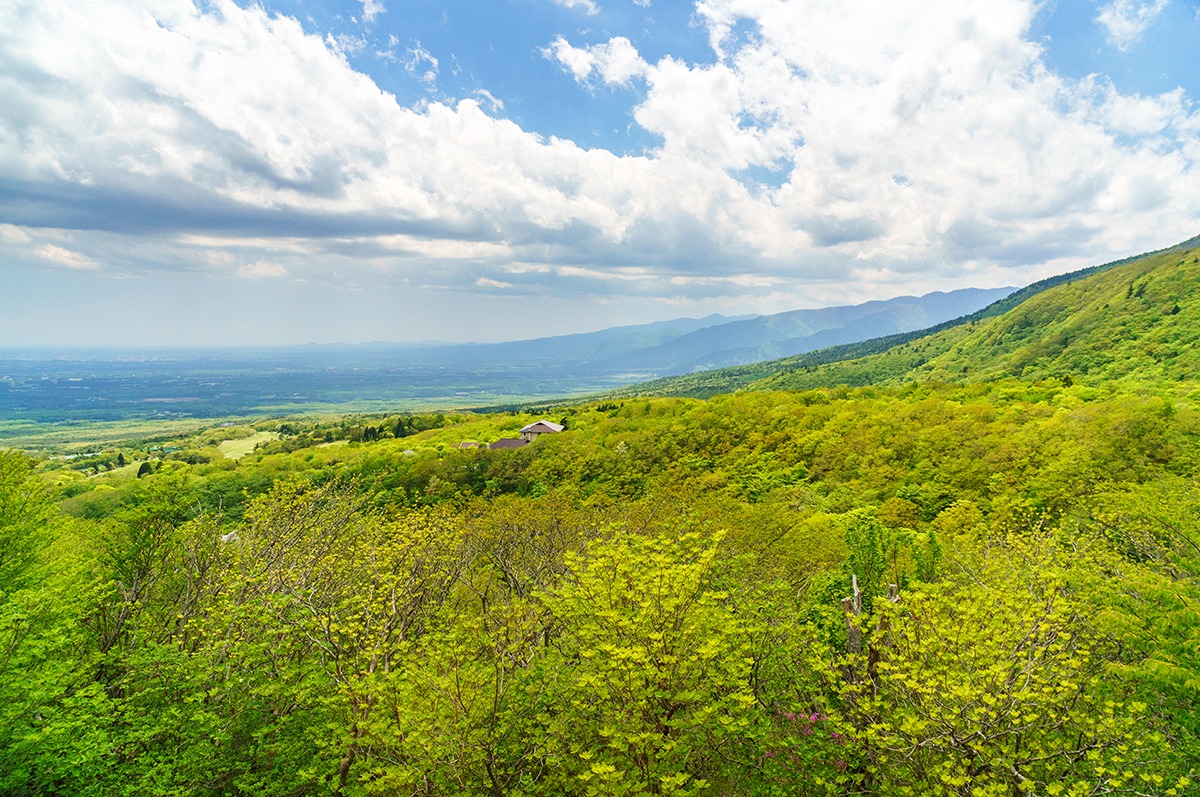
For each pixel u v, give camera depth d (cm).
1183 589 919
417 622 1374
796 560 2380
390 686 924
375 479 2311
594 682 883
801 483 5159
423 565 1490
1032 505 3575
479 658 1115
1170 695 868
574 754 965
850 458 5250
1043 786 820
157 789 889
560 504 3225
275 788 972
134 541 1409
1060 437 4412
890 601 997
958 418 5675
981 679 827
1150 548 1511
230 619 1170
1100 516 2019
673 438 6931
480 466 6694
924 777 875
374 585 1305
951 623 938
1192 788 764
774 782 959
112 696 1232
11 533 1466
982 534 2956
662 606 939
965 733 818
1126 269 15650
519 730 972
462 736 863
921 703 874
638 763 918
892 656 916
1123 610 1030
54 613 1096
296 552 1507
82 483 5619
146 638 1268
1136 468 3666
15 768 861
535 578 1767
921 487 4494
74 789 926
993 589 1064
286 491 1706
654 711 930
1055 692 865
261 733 1035
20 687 895
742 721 855
